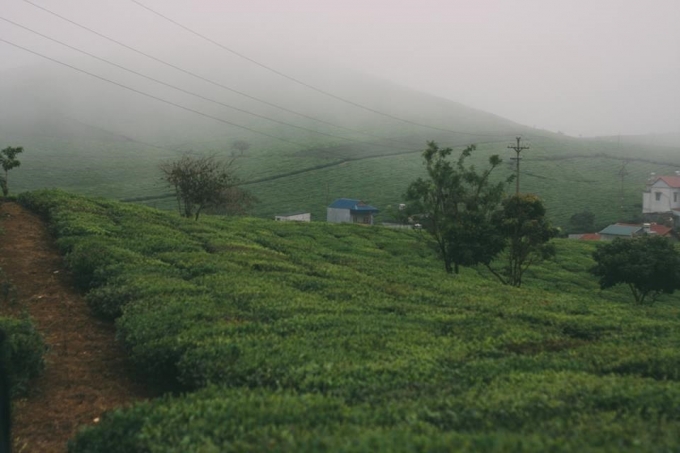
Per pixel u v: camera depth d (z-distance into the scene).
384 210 87.12
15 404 10.45
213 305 14.26
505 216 35.09
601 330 14.63
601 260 36.50
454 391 8.66
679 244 64.31
